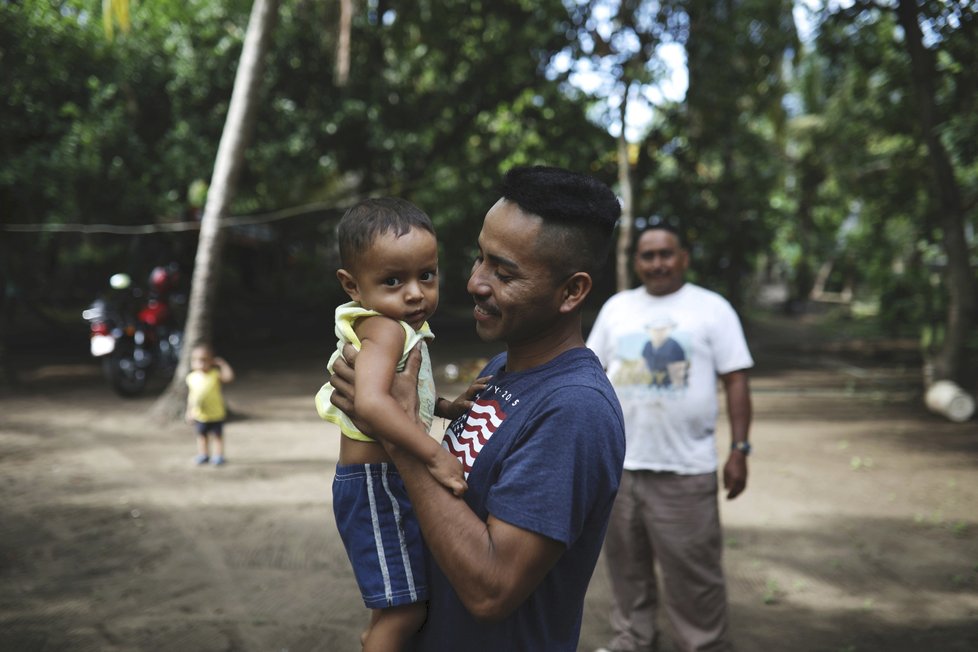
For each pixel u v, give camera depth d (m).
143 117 14.02
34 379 11.95
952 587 4.66
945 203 10.79
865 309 29.50
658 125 16.48
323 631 4.07
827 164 24.30
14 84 11.54
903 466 7.43
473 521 1.41
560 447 1.44
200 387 7.26
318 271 22.58
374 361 1.51
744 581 4.75
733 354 3.57
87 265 20.17
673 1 13.75
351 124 15.12
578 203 1.54
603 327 3.79
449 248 17.92
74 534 5.44
